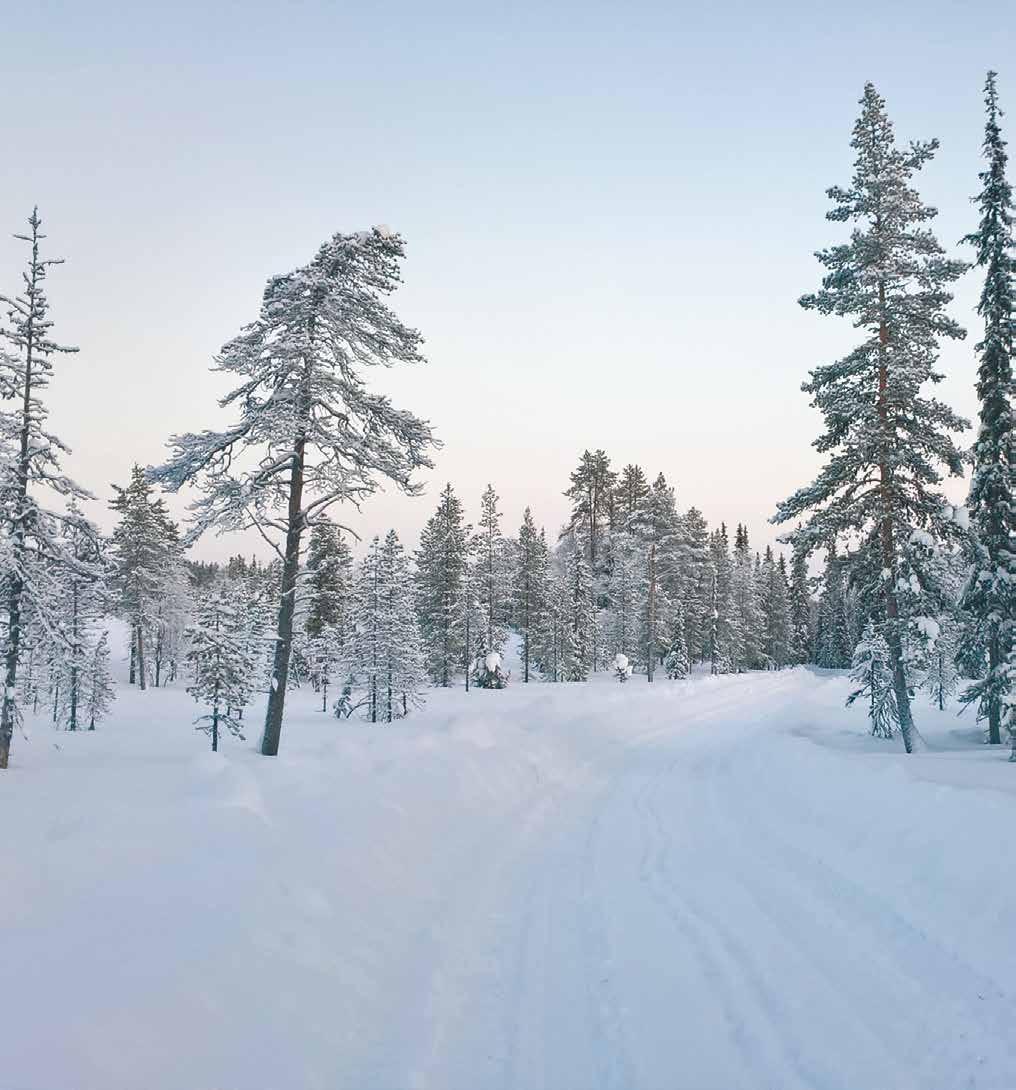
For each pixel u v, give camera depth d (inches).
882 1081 185.2
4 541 740.7
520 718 935.7
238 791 341.7
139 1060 156.5
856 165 826.2
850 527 825.5
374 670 1467.8
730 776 660.7
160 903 223.1
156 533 2160.4
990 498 878.4
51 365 776.3
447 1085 191.0
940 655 1523.1
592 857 411.8
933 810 348.8
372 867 325.7
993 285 858.8
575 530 3107.8
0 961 172.6
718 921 301.1
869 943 265.1
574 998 240.7
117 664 2819.9
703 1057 202.4
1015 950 233.1
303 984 216.4
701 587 2851.9
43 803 325.7
